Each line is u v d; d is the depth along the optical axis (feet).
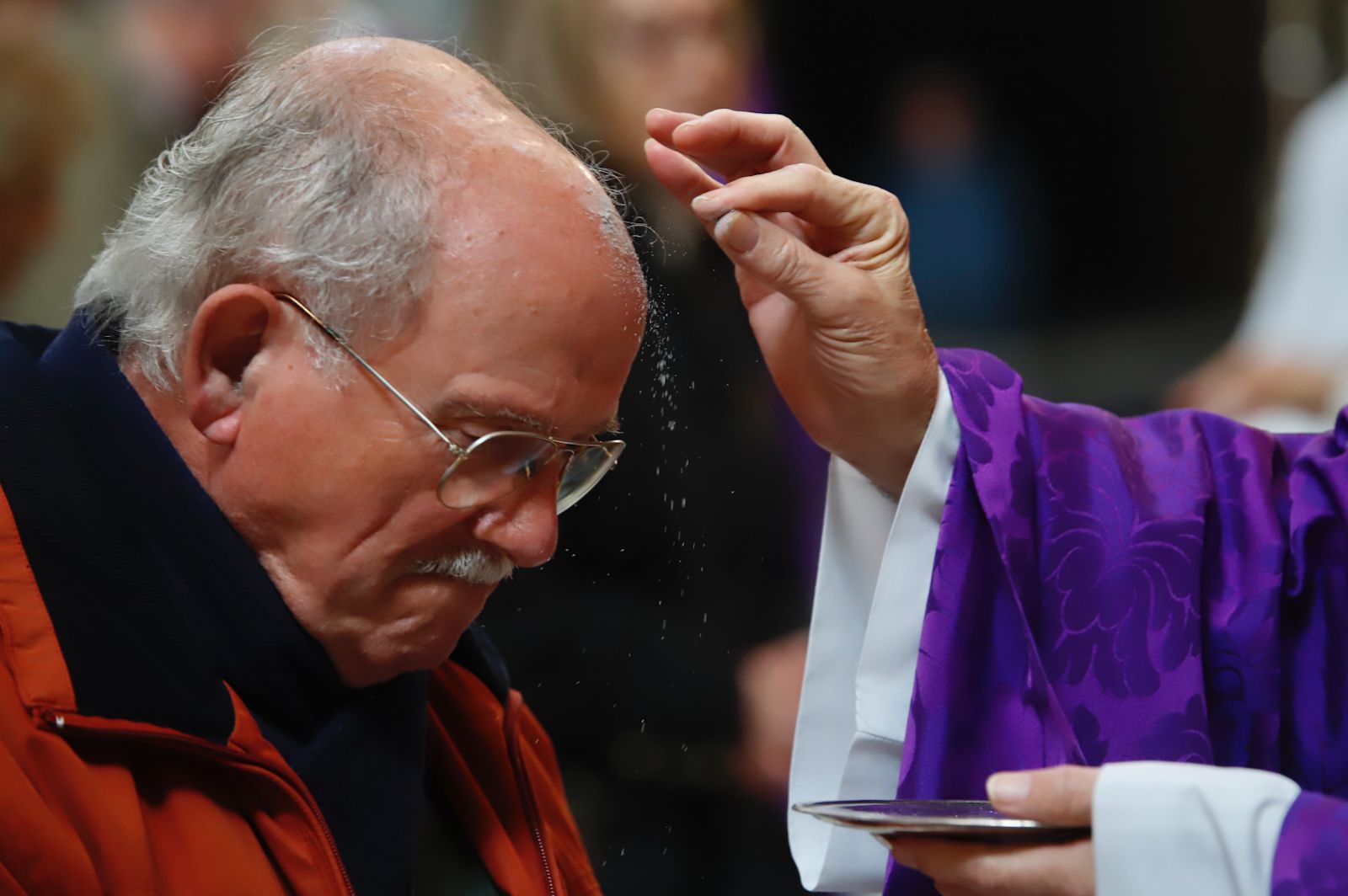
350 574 14.76
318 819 14.74
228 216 14.55
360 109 14.61
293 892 14.75
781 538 25.96
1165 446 18.62
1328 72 55.77
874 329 17.02
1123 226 81.92
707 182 16.66
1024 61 78.74
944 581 17.34
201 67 28.66
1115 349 70.74
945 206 68.69
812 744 18.60
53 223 26.81
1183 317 76.59
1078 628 17.33
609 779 24.71
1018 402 18.08
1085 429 18.34
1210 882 13.24
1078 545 17.53
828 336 17.11
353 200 14.23
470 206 14.26
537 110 24.09
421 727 16.24
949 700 17.12
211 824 14.42
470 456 14.48
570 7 23.85
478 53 24.97
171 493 14.70
